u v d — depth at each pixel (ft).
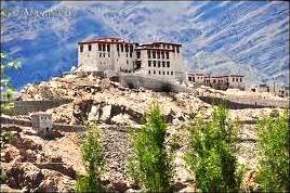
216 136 482.28
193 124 532.73
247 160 622.95
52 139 632.38
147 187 476.13
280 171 484.74
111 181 570.05
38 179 549.95
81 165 587.68
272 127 506.48
